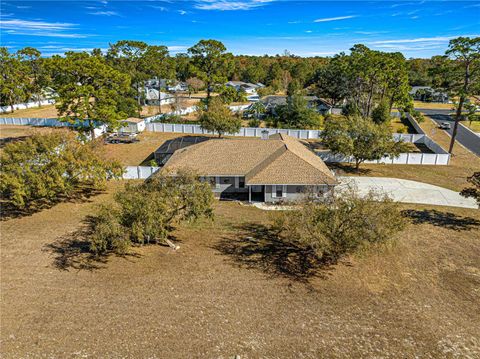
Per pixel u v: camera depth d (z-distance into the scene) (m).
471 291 17.69
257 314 15.64
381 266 19.98
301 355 13.27
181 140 42.91
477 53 37.16
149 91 78.62
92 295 16.75
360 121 37.81
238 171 31.03
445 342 14.09
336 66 71.06
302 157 31.48
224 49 65.00
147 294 16.92
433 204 29.62
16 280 17.89
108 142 47.78
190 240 23.03
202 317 15.34
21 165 25.28
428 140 47.12
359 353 13.42
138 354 13.13
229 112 50.53
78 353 13.12
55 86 44.00
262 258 20.72
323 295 17.25
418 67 119.44
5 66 66.00
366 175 36.88
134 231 18.44
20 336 13.95
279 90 108.94
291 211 20.14
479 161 41.78
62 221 25.52
